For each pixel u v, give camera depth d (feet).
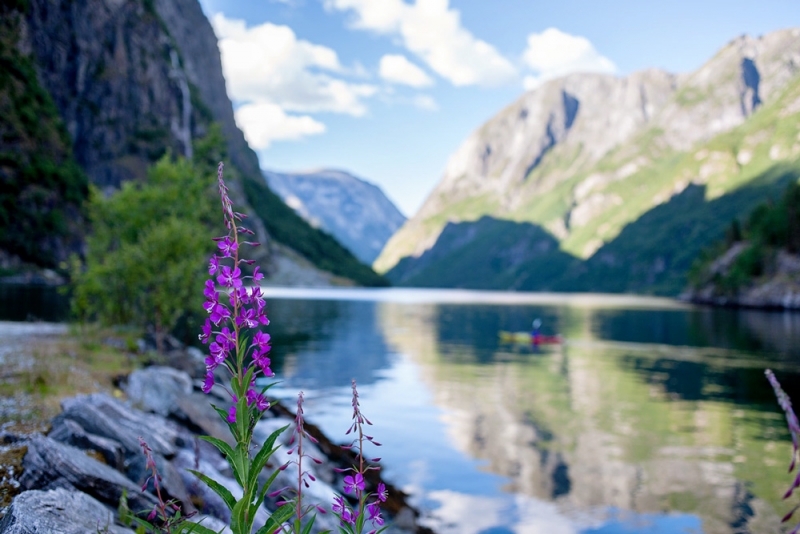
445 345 174.81
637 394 101.14
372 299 517.55
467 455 62.69
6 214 372.17
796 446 8.77
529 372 124.77
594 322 301.02
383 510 45.98
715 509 49.70
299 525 12.25
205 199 122.52
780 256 519.19
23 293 233.76
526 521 46.65
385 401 87.71
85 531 17.19
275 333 187.32
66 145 473.67
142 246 93.04
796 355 159.74
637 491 53.42
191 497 27.94
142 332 100.53
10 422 32.30
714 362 145.07
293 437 12.37
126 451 29.30
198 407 50.57
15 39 519.19
